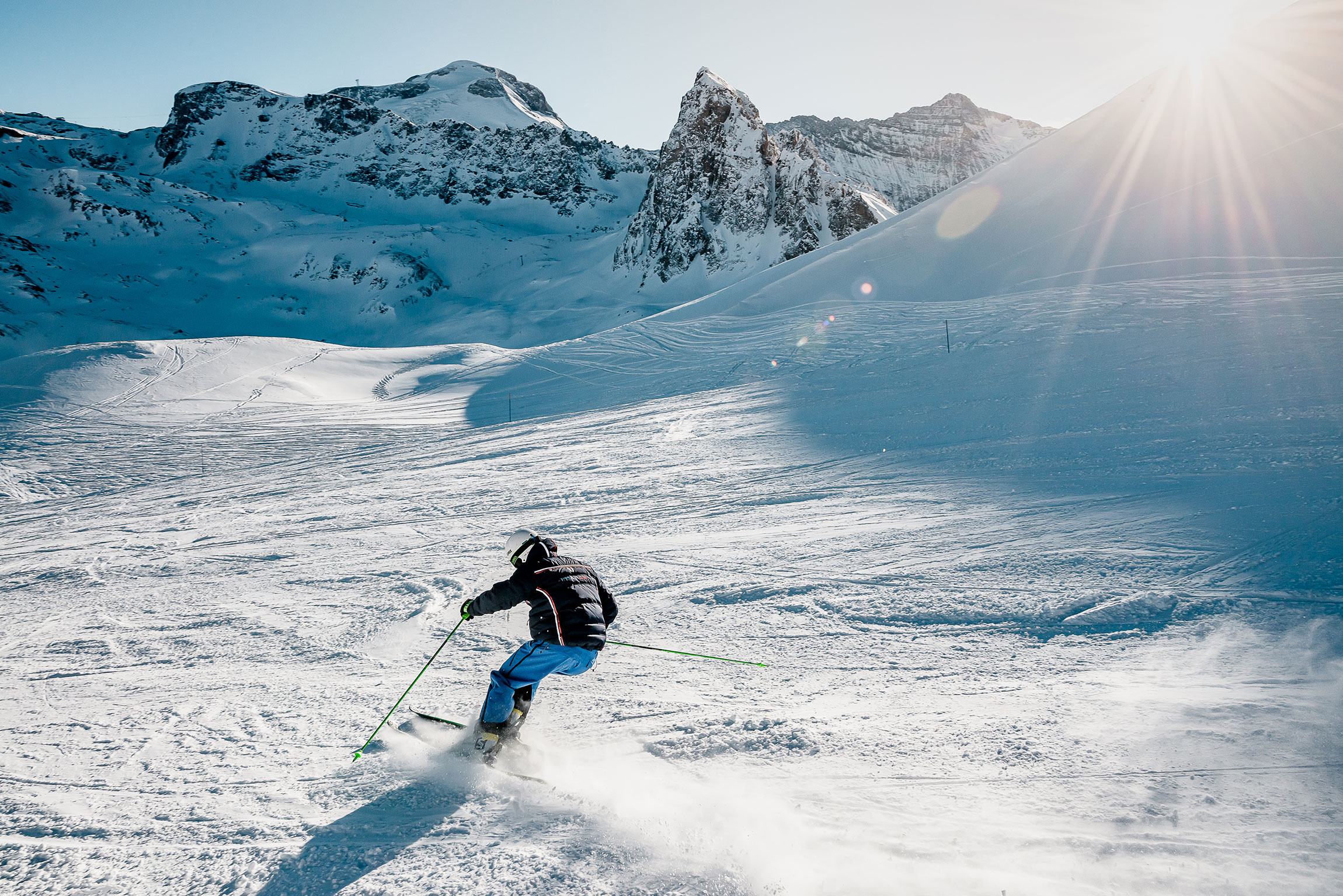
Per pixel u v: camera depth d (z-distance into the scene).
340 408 31.62
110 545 11.30
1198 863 2.33
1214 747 3.04
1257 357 14.39
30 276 112.38
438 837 2.81
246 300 126.50
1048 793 2.81
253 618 6.40
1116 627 4.61
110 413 29.45
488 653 5.11
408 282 129.50
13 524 15.24
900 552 6.78
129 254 139.75
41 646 5.98
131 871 2.72
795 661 4.55
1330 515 6.19
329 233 153.38
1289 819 2.52
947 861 2.43
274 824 2.99
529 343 93.38
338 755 3.62
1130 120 58.38
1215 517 6.62
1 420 27.86
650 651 4.88
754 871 2.45
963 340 23.75
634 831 2.75
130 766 3.64
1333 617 4.37
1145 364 15.49
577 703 4.09
